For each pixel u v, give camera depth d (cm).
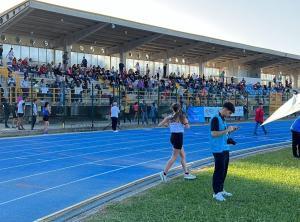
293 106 1123
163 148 1970
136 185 1134
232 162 1457
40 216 855
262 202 878
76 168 1420
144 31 4012
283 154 1700
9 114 2916
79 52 4394
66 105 3291
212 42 4681
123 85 3916
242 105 4625
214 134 914
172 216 773
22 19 3400
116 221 749
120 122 3525
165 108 3944
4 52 3794
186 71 5594
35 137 2411
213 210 813
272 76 6956
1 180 1212
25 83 3144
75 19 3497
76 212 859
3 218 840
